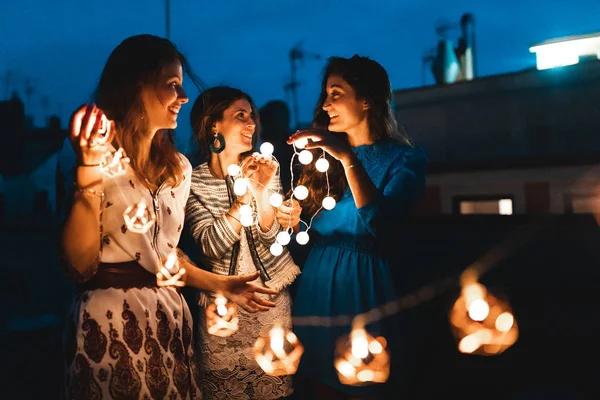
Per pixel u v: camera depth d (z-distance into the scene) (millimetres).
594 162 6770
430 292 6199
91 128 2266
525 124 7457
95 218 2402
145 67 2709
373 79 3701
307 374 3697
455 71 9266
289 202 3689
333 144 3377
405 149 3656
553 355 5047
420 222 7113
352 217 3609
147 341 2615
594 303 5910
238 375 3443
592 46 8422
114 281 2607
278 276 3617
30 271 11547
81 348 2529
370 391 3520
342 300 3594
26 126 21141
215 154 3637
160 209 2787
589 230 6332
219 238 3387
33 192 20797
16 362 5344
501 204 7379
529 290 6238
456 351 5098
